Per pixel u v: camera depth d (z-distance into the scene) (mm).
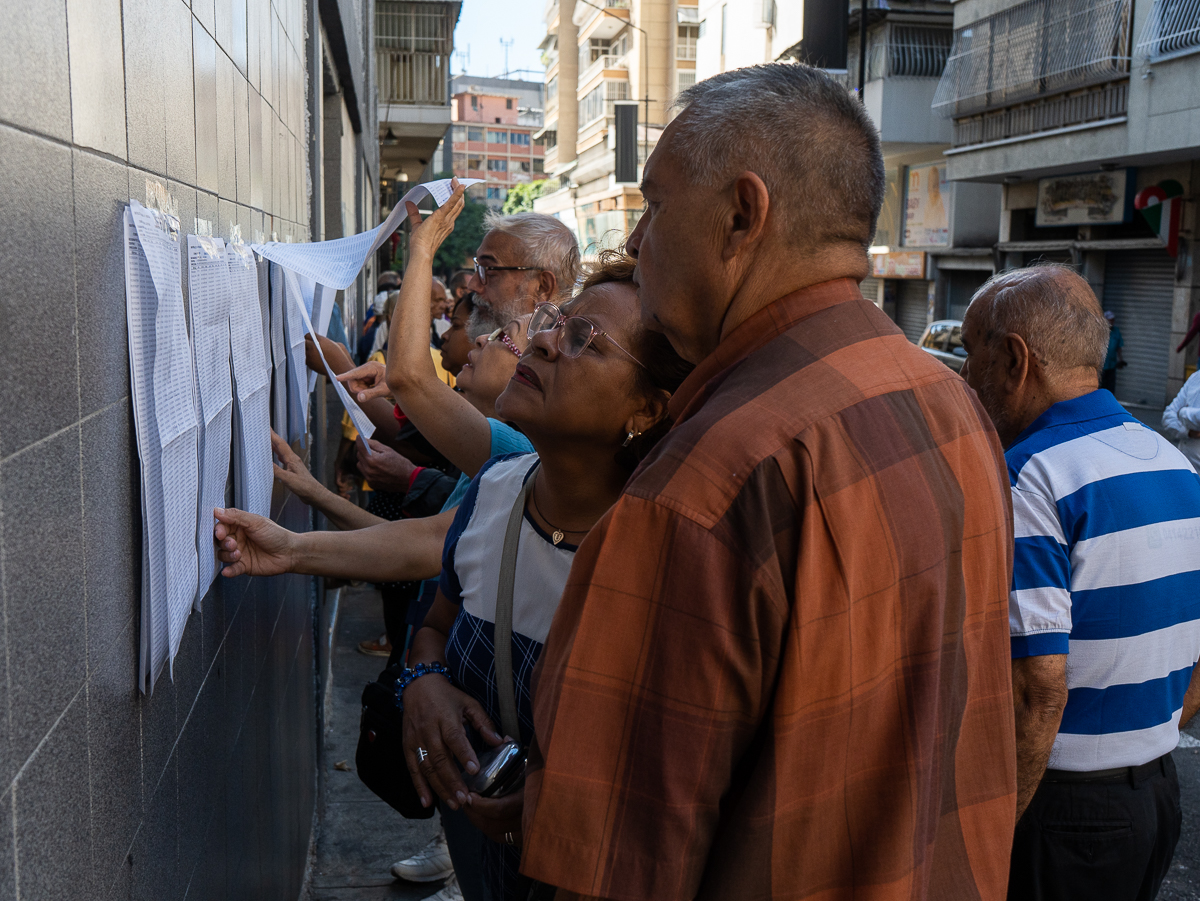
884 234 25750
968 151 20281
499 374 2145
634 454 1492
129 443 1085
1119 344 17312
